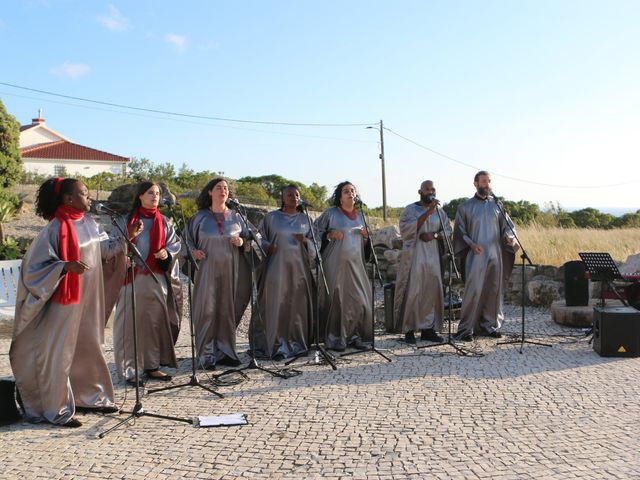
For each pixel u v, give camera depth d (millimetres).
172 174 37344
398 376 6488
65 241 5031
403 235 8273
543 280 11055
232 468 4176
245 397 5828
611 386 5957
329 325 7898
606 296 9695
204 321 6980
